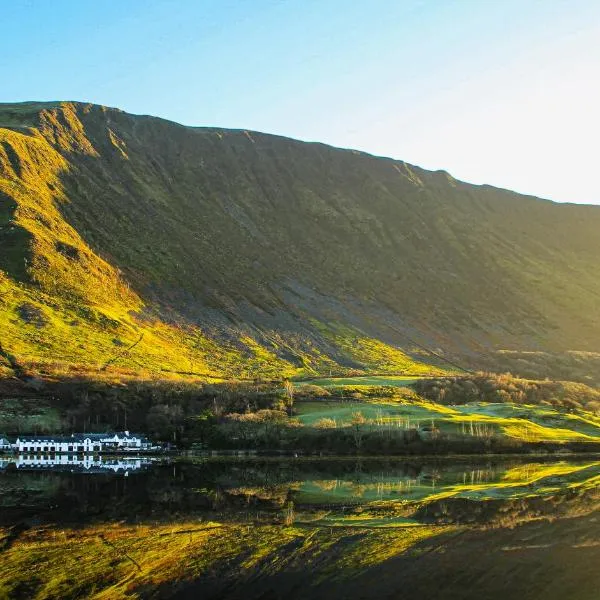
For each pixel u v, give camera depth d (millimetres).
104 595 65938
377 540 86188
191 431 199875
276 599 65750
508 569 74562
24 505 107562
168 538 86688
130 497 115938
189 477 143625
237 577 71625
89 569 73375
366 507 107750
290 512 103625
